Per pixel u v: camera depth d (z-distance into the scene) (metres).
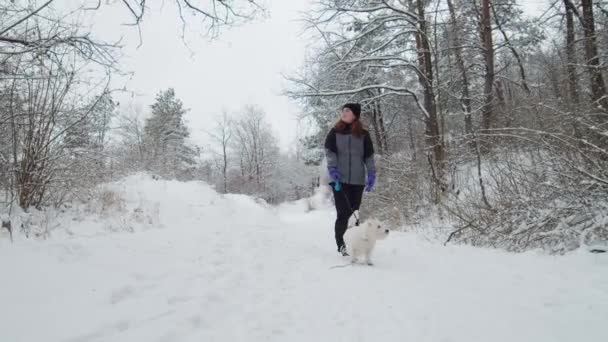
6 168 5.85
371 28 12.66
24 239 4.35
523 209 5.68
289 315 2.59
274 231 7.37
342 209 5.05
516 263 4.17
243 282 3.37
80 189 7.09
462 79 14.46
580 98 8.06
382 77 15.09
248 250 4.90
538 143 6.05
